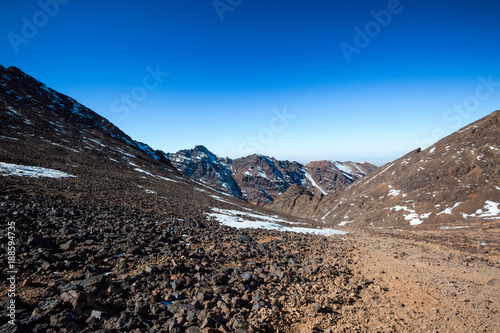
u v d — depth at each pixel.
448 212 88.62
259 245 16.94
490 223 43.03
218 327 5.86
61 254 8.50
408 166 141.50
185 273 9.11
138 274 8.05
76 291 5.76
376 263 15.90
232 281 9.05
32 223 11.46
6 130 47.47
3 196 15.12
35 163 32.72
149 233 14.16
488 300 10.34
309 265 12.87
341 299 9.45
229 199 67.81
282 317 7.36
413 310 9.18
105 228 13.38
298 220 50.22
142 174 60.28
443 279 13.02
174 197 40.19
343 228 42.88
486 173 95.44
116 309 5.99
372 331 7.42
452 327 8.03
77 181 29.42
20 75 103.25
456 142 125.94
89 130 91.44
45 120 71.75
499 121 116.19
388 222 101.81
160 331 5.36
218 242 15.91
